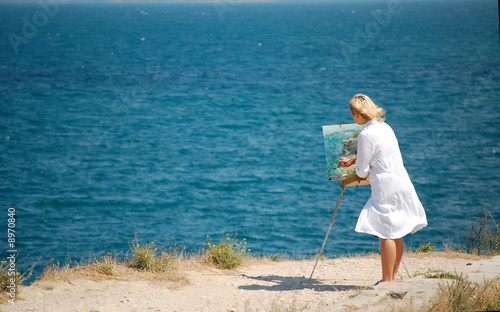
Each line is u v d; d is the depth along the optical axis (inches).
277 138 1364.4
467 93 2023.9
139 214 790.5
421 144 1280.8
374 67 2908.5
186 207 827.4
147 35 5920.3
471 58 3250.5
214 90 2201.0
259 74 2704.2
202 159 1158.3
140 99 1983.3
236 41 5014.8
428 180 970.7
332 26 7047.2
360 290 179.3
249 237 674.8
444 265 263.4
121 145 1299.2
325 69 2859.3
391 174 174.6
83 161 1137.4
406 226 173.6
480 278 184.2
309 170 1055.0
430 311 146.0
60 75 2603.3
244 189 929.5
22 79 2425.0
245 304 176.7
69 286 205.3
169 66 3078.2
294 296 186.5
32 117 1616.6
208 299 190.5
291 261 286.5
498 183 943.0
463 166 1072.2
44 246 631.2
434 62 3088.1
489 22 7406.5
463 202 828.6
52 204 837.2
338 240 653.9
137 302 187.0
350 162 190.2
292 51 3944.4
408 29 6195.9
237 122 1577.3
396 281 182.4
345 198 869.2
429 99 1902.1
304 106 1812.3
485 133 1392.7
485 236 332.2
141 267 239.1
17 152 1206.9
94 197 880.3
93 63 3171.8
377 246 617.6
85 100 1945.1
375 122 178.9
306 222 740.0
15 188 923.4
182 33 6279.5
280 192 908.6
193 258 267.3
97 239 664.4
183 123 1574.8
